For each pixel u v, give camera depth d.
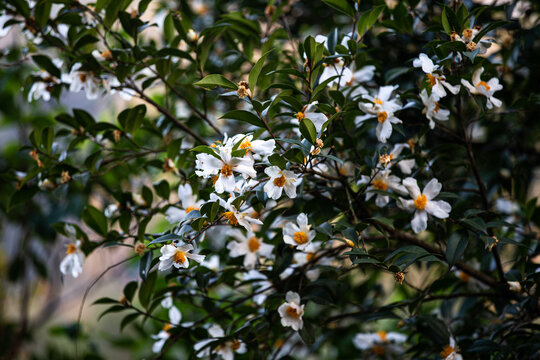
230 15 2.43
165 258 2.12
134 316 2.33
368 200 2.35
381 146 2.29
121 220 2.37
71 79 2.39
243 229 2.34
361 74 2.34
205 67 2.50
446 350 2.29
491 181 2.53
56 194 2.38
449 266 2.18
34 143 2.37
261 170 2.20
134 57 2.33
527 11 2.47
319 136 2.14
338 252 2.34
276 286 2.33
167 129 2.46
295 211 2.33
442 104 2.28
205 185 2.44
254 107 2.13
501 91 2.49
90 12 2.32
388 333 2.48
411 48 2.47
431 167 2.33
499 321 2.39
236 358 2.41
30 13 2.34
